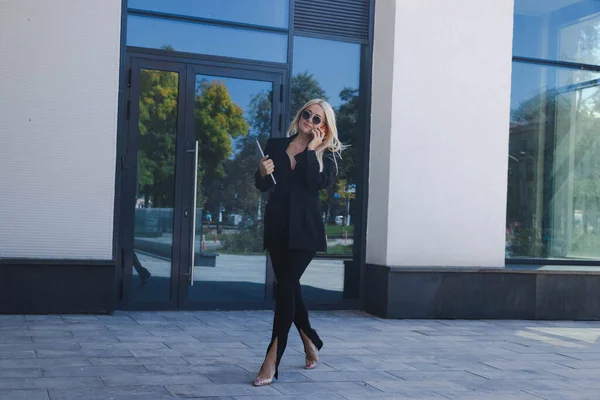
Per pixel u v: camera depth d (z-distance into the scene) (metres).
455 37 7.28
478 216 7.38
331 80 7.33
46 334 5.17
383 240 7.12
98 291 6.20
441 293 7.12
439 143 7.23
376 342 5.62
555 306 7.49
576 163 8.31
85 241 6.18
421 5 7.16
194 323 6.04
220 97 6.90
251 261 7.03
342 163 7.37
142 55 6.61
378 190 7.25
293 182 4.21
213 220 6.89
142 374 4.07
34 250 6.05
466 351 5.41
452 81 7.27
